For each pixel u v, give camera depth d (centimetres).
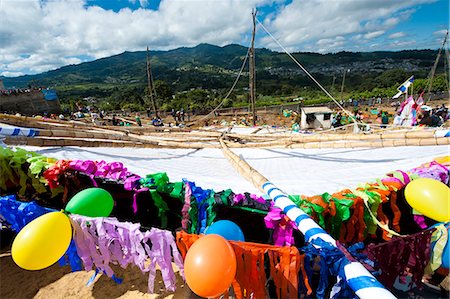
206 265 192
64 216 278
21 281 352
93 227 293
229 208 321
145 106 6353
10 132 560
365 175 477
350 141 719
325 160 615
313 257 216
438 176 343
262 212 296
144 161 643
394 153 618
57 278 357
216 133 1209
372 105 4541
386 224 316
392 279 251
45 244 250
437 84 5269
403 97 4691
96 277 354
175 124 3014
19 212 317
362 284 170
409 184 307
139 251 278
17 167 434
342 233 308
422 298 294
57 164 406
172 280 282
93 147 765
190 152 813
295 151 744
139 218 391
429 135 559
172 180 479
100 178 403
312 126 2944
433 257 250
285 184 453
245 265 220
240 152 787
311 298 235
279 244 284
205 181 475
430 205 276
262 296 226
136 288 333
